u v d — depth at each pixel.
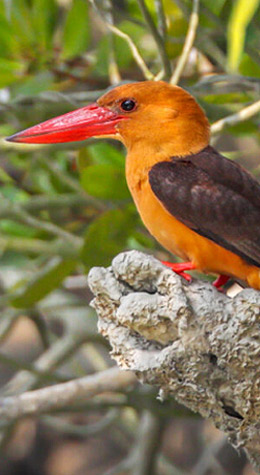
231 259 8.84
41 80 11.77
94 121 9.46
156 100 9.33
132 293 8.26
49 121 9.61
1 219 12.18
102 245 11.50
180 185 8.95
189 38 10.38
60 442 19.45
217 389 8.26
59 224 12.88
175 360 8.19
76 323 13.48
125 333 8.41
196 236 8.87
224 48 11.76
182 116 9.30
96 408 12.48
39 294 11.98
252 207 8.94
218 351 8.05
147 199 9.11
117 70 11.53
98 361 14.31
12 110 11.73
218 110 11.73
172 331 8.20
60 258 12.58
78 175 12.96
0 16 11.91
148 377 8.35
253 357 8.02
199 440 18.59
